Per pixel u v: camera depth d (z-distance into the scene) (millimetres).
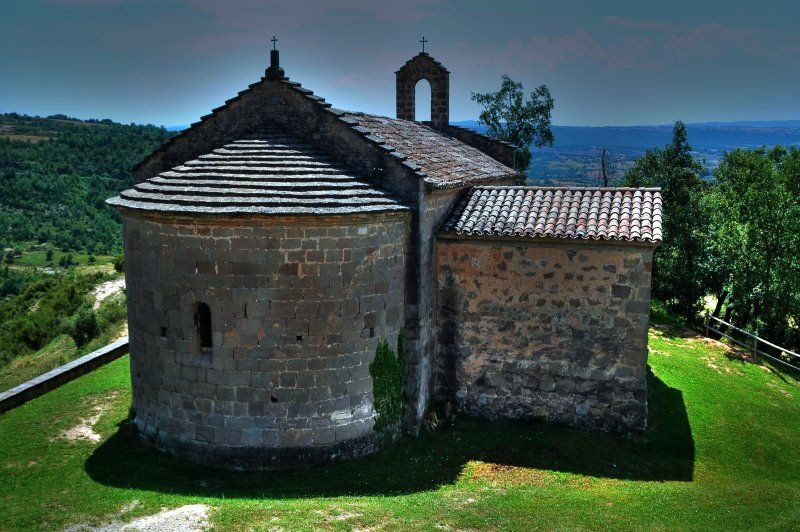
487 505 12320
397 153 15125
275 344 13500
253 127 16875
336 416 14062
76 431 15805
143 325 14516
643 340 15648
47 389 18906
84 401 17891
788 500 13352
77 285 44500
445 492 13219
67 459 14172
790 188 33594
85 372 20688
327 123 15828
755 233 28000
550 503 12617
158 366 14297
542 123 42875
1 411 17109
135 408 15453
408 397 15711
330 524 10898
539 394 16578
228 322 13438
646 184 34688
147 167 17984
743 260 28328
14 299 50250
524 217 16578
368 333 14336
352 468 14039
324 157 15625
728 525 11875
